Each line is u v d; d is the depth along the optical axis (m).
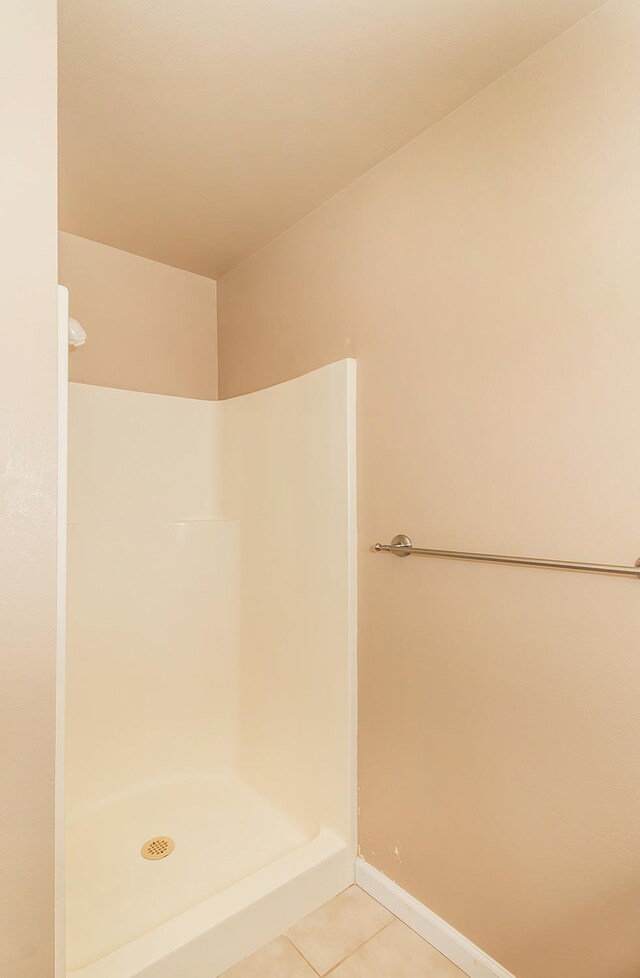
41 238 1.00
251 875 1.51
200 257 2.26
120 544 2.00
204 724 2.16
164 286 2.32
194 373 2.41
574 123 1.17
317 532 1.79
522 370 1.27
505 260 1.30
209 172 1.69
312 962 1.39
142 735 2.04
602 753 1.12
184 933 1.31
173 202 1.86
